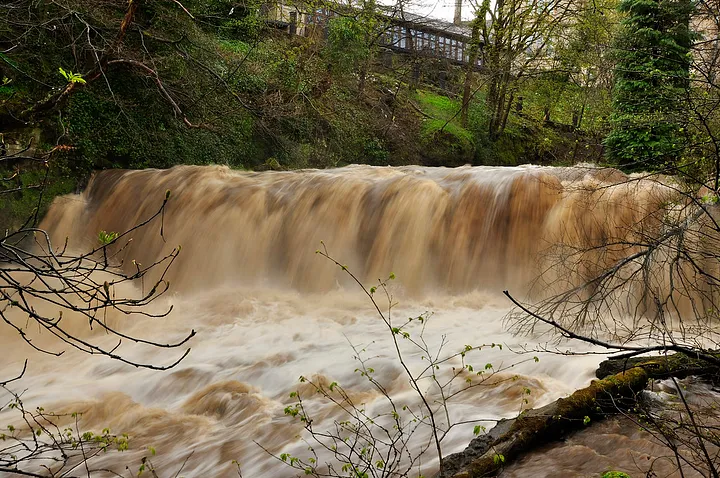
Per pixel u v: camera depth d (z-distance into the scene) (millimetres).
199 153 16375
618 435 4230
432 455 4621
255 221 12219
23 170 12031
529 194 10477
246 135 18000
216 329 9180
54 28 11992
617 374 4859
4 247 3328
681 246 5301
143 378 7211
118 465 5266
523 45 25344
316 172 14328
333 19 23328
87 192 13680
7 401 6855
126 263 12461
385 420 5473
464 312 9477
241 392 6512
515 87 26281
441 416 5344
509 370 6312
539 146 28375
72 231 12867
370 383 6508
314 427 5516
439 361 6945
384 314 9555
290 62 20312
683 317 7066
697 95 7254
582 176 10711
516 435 4145
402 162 23703
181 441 5664
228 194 12602
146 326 9469
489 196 10930
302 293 11281
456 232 10930
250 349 8109
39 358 8336
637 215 8602
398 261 11172
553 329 7539
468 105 27828
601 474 3764
